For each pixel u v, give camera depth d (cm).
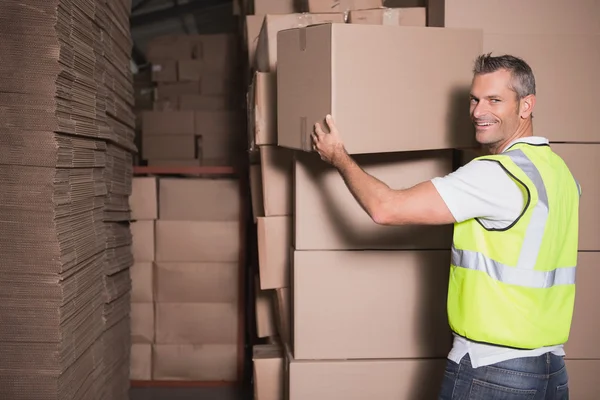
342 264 236
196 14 643
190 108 478
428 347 238
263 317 313
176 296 384
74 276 223
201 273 383
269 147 261
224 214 382
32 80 198
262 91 253
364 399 237
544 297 177
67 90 212
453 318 184
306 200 234
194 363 388
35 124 199
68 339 214
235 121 451
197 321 386
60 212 207
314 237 235
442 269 236
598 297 240
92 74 242
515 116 184
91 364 245
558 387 181
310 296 236
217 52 477
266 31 246
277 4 284
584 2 236
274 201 266
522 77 182
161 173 401
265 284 268
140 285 383
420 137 203
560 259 182
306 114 200
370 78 191
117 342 292
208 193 381
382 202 176
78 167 227
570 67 236
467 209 174
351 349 237
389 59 195
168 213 381
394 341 238
